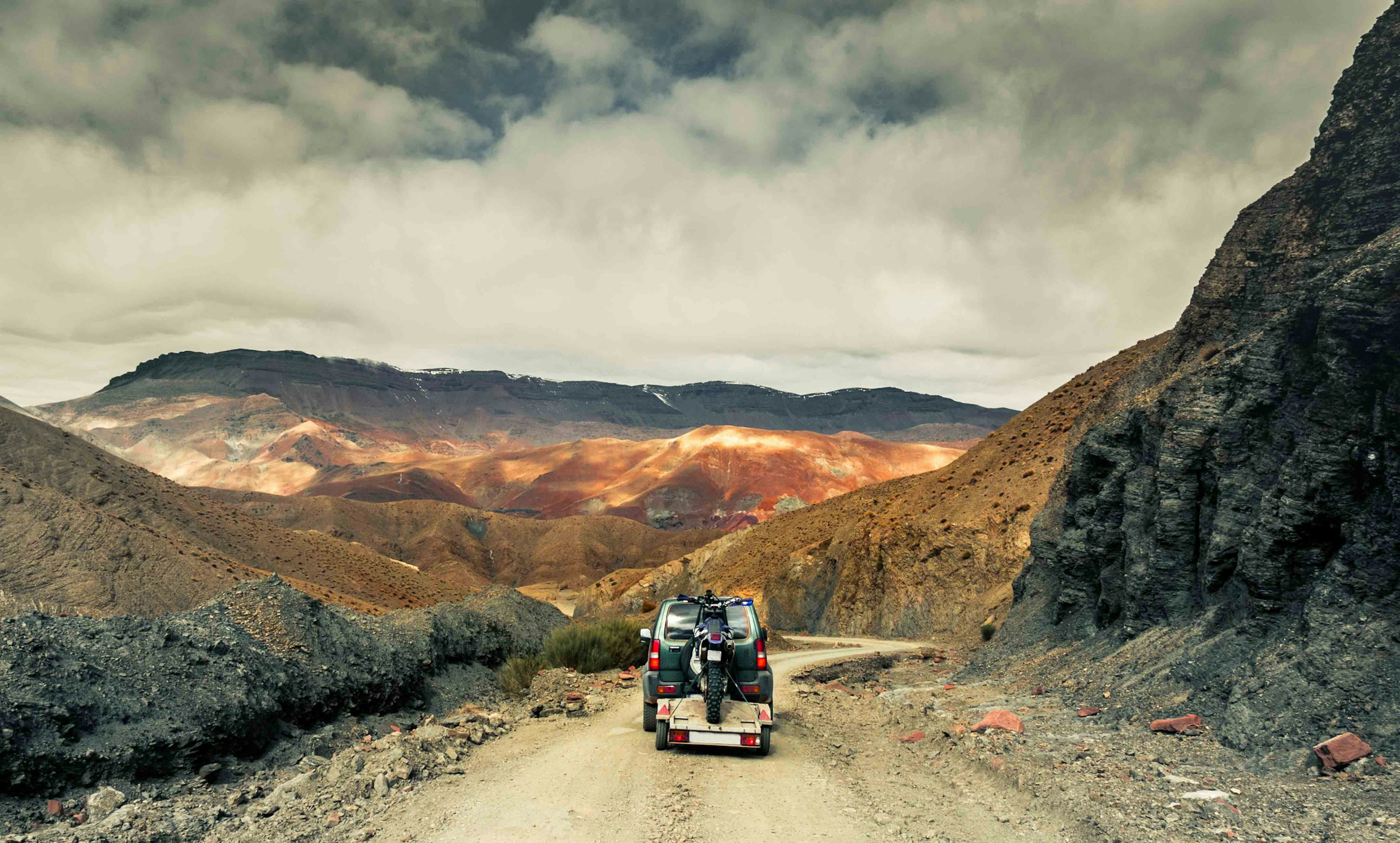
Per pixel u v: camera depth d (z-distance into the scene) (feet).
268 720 32.12
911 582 178.50
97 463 244.83
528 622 75.15
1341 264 38.06
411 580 307.58
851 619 189.47
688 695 34.86
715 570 326.24
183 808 23.61
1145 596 50.88
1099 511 66.28
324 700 37.32
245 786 27.25
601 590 391.24
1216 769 27.66
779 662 93.66
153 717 27.48
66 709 25.16
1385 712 26.73
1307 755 26.71
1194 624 43.45
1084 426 116.47
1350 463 33.71
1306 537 35.37
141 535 169.89
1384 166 55.62
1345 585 32.24
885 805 24.56
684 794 25.54
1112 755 30.71
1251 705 31.30
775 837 21.06
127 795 24.23
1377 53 56.18
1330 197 59.72
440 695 48.83
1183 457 49.83
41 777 23.34
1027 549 161.89
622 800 24.76
